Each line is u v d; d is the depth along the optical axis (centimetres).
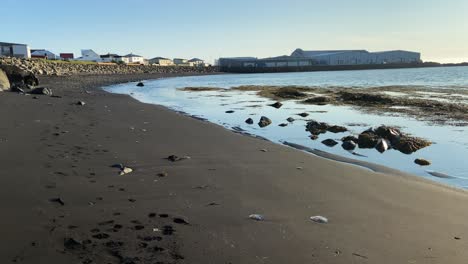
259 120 1636
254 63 17350
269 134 1311
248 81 6425
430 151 1048
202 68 14562
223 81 6550
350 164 895
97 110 1772
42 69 6056
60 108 1766
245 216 535
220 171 773
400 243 464
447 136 1252
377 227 511
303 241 461
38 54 11825
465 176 820
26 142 962
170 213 537
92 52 14812
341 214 554
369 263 414
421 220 539
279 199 612
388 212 568
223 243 449
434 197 645
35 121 1322
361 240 469
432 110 1891
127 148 959
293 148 1053
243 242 454
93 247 427
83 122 1365
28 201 561
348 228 505
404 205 600
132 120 1490
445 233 496
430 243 466
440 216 557
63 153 862
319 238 471
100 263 393
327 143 1137
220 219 521
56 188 623
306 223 517
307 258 420
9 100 1981
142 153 909
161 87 4472
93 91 3288
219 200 599
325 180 728
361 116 1748
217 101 2578
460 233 497
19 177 673
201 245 442
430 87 3547
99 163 791
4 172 701
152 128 1310
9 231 459
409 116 1720
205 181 699
